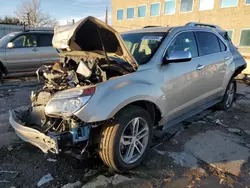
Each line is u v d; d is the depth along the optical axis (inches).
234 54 177.2
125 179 95.7
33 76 309.7
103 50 106.1
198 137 133.9
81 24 91.1
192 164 106.6
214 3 797.9
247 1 722.2
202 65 137.6
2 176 96.8
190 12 868.6
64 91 93.4
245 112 179.8
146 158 111.0
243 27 742.5
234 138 133.6
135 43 128.1
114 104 89.4
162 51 115.6
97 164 106.3
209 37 153.6
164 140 129.6
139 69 104.1
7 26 839.7
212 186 91.7
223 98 175.9
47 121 96.7
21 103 195.5
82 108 84.0
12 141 126.6
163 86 111.0
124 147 100.3
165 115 116.6
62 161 108.5
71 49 108.9
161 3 959.0
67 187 90.4
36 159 109.9
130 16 1111.6
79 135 88.8
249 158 112.0
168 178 96.5
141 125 105.4
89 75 97.9
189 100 133.1
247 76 312.0
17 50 292.0
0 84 267.7
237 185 92.4
